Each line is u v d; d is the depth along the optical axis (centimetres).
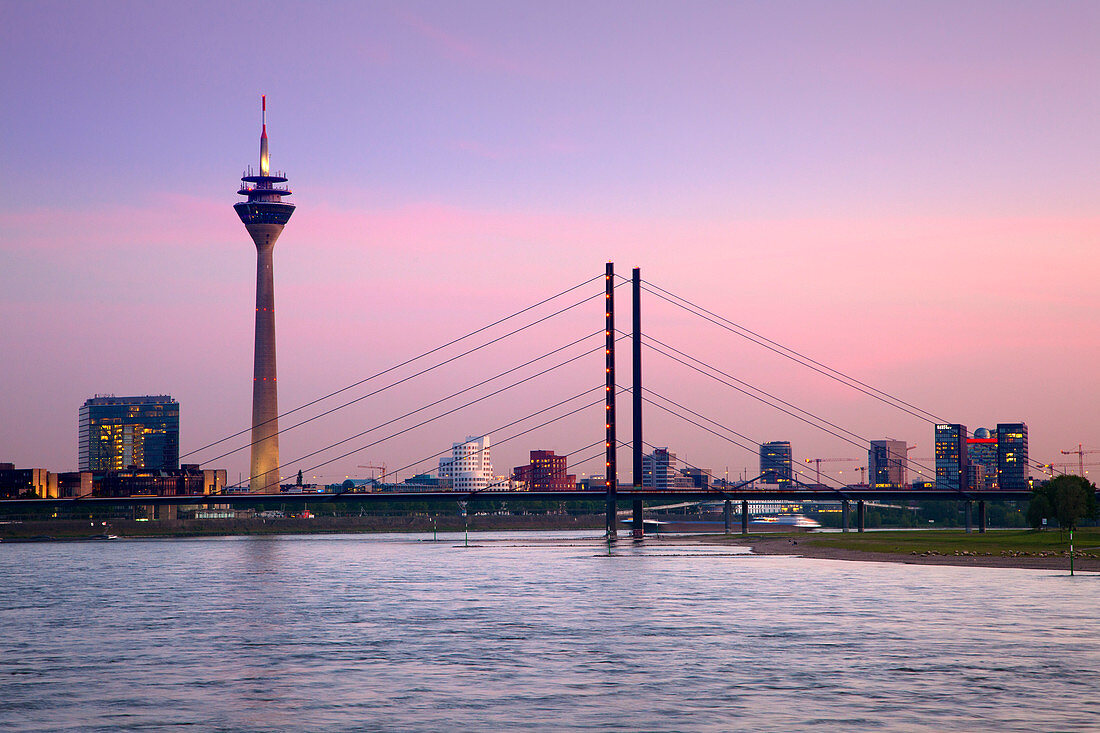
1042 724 5059
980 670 6369
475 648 7406
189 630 8550
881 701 5547
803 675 6262
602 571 15375
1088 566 14650
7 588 13075
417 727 5103
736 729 5000
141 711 5481
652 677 6244
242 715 5372
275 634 8244
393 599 11050
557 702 5588
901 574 13900
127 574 15838
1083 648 7150
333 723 5194
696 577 13875
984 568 14800
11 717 5362
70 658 7125
